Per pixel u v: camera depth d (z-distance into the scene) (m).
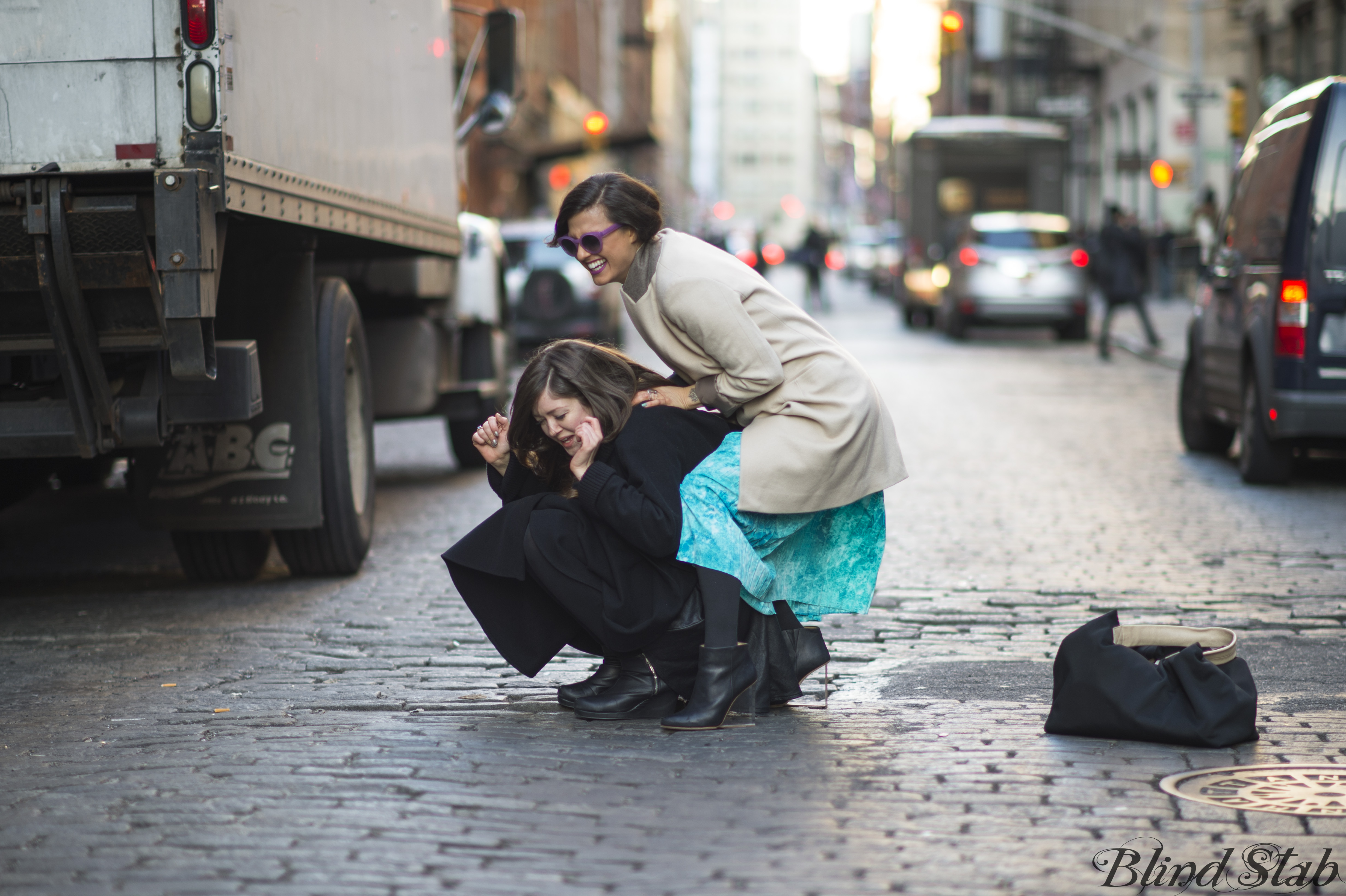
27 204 6.08
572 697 5.40
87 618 7.48
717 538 5.00
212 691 5.90
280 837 4.04
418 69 9.84
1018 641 6.68
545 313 23.84
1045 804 4.27
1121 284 24.50
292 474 7.84
